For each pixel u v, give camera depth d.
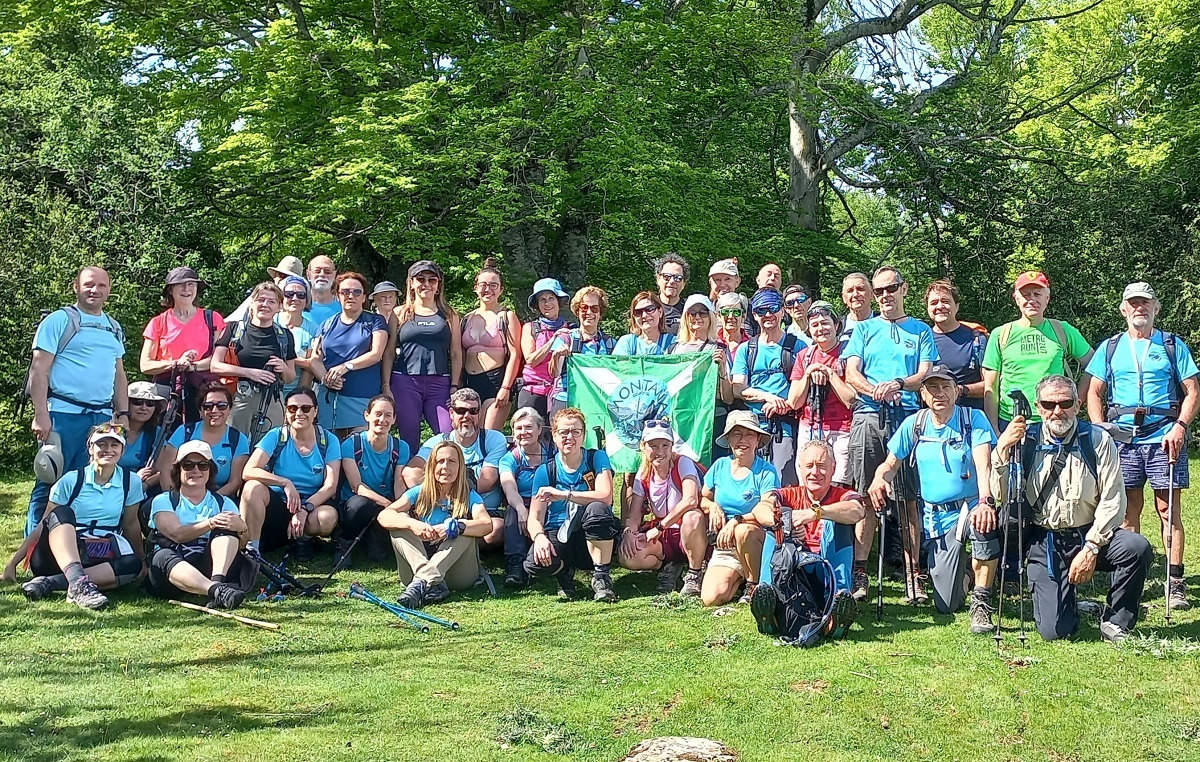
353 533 8.12
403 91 14.00
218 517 7.18
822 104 19.72
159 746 4.86
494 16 16.36
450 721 5.25
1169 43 21.19
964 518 6.91
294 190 15.88
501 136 14.21
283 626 6.71
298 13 15.11
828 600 6.41
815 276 20.47
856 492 6.74
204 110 15.92
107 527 7.27
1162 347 7.25
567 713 5.38
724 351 8.48
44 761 4.68
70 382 7.69
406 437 8.82
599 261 18.69
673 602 7.24
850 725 5.23
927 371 7.45
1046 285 7.61
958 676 5.77
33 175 14.20
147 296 13.76
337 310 9.34
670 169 15.06
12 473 11.86
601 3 15.00
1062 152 20.94
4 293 12.71
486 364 9.05
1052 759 4.94
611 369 8.54
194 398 8.17
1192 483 12.02
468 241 16.38
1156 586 7.66
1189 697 5.54
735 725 5.24
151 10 15.76
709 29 15.88
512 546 7.73
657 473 7.76
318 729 5.11
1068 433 6.38
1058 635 6.38
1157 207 19.22
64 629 6.50
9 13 15.88
